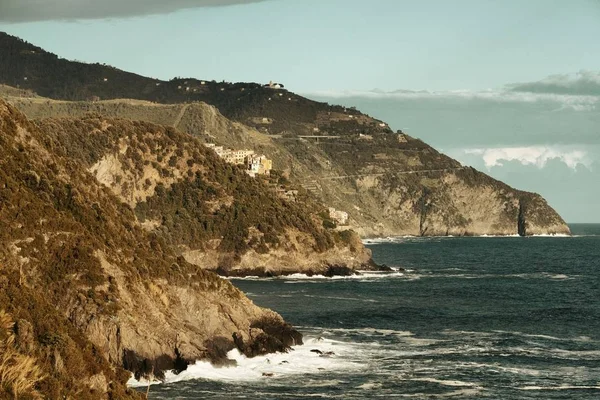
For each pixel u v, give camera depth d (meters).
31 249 81.31
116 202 104.38
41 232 83.44
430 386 83.00
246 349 91.06
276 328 97.19
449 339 108.31
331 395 78.75
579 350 102.25
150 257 92.69
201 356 85.38
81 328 79.00
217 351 88.50
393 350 99.75
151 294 87.62
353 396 78.56
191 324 88.88
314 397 77.81
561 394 81.31
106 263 85.06
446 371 89.31
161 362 82.19
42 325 62.44
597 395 81.00
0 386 51.62
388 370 89.19
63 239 84.06
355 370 88.75
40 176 91.31
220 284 96.25
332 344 101.94
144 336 81.69
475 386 83.50
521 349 101.94
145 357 80.88
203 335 88.31
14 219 82.38
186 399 75.25
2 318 58.59
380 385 82.75
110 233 92.06
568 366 93.12
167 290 90.12
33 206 85.00
